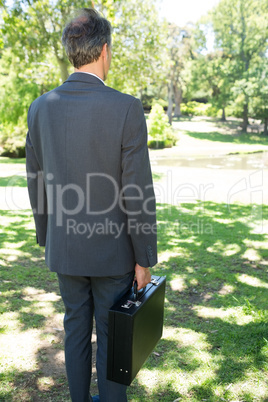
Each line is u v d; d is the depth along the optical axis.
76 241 1.39
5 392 1.90
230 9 32.81
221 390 1.92
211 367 2.12
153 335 1.59
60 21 9.18
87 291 1.53
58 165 1.37
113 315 1.37
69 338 1.54
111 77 11.40
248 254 4.23
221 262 3.96
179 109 42.12
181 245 4.56
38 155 1.50
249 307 2.81
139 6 10.73
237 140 28.19
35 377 2.03
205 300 3.04
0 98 17.33
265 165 14.07
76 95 1.34
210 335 2.47
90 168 1.33
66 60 10.00
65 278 1.49
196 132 31.44
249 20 32.56
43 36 9.55
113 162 1.32
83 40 1.34
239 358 2.20
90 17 1.38
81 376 1.54
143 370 2.10
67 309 1.54
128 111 1.29
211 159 16.83
